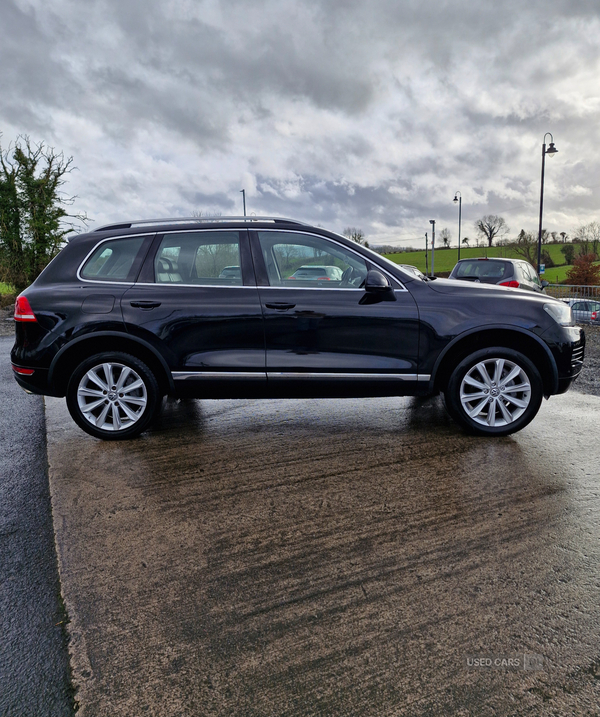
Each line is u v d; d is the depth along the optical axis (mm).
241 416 4629
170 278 3863
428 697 1580
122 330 3771
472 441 3832
